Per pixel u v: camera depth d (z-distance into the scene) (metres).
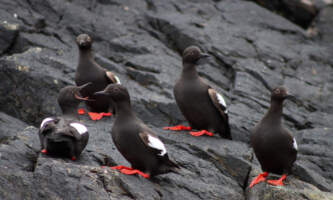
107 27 18.02
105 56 16.98
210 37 18.45
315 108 16.16
